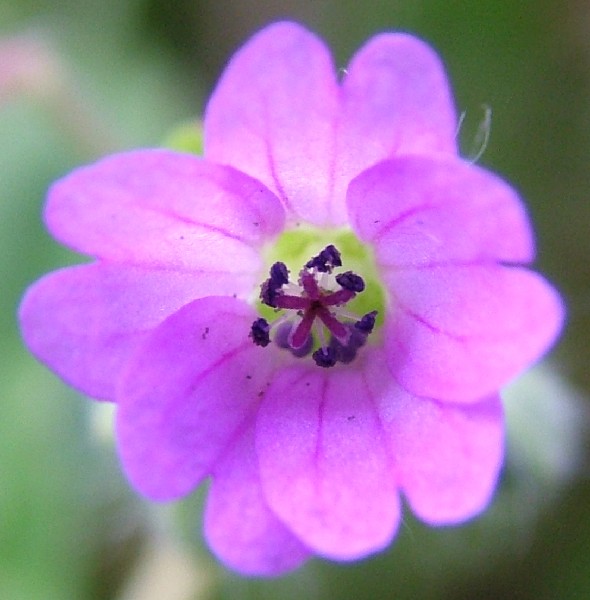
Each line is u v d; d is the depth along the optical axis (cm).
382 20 5
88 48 6
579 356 5
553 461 5
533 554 5
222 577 5
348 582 5
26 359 5
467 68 5
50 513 5
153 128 5
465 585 5
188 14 6
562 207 5
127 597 5
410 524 5
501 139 5
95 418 5
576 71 5
